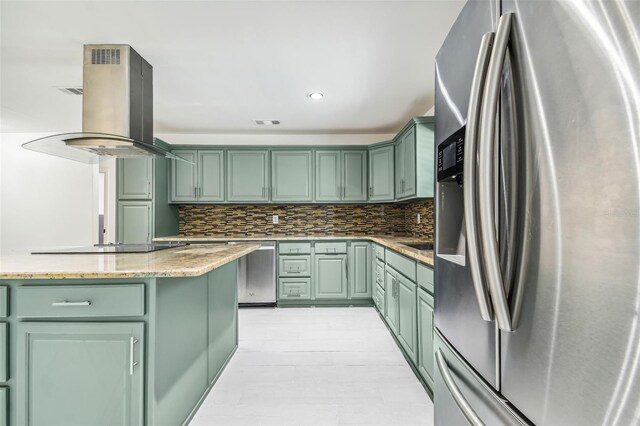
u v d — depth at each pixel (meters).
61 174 5.04
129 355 1.38
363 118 3.99
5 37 2.23
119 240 4.08
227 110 3.69
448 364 1.13
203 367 2.03
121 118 2.30
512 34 0.71
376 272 3.89
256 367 2.48
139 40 2.27
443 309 1.20
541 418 0.64
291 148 4.46
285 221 4.77
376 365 2.51
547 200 0.62
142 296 1.37
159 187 4.22
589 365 0.53
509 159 0.72
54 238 5.01
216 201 4.43
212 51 2.42
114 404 1.38
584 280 0.54
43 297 1.36
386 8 1.95
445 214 1.25
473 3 0.93
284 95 3.25
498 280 0.71
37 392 1.37
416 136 3.28
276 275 4.23
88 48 2.31
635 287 0.46
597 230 0.51
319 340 3.03
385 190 4.18
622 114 0.47
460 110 1.03
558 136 0.59
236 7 1.93
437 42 2.31
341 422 1.82
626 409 0.47
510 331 0.73
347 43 2.32
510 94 0.72
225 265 2.48
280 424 1.81
